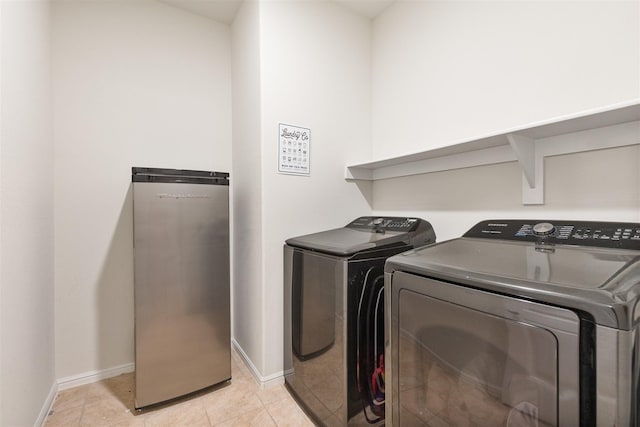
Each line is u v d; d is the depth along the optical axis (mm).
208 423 1511
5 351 1110
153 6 2096
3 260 1104
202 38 2277
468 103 1628
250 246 1983
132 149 2025
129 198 2008
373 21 2293
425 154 1685
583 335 601
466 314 802
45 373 1592
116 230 1974
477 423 786
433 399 900
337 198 2117
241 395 1742
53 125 1769
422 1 1895
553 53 1281
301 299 1653
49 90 1706
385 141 2182
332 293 1404
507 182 1470
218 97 2344
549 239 1133
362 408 1382
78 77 1857
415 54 1944
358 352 1364
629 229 993
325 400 1454
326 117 2061
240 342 2211
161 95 2125
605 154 1148
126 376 1963
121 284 1989
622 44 1094
